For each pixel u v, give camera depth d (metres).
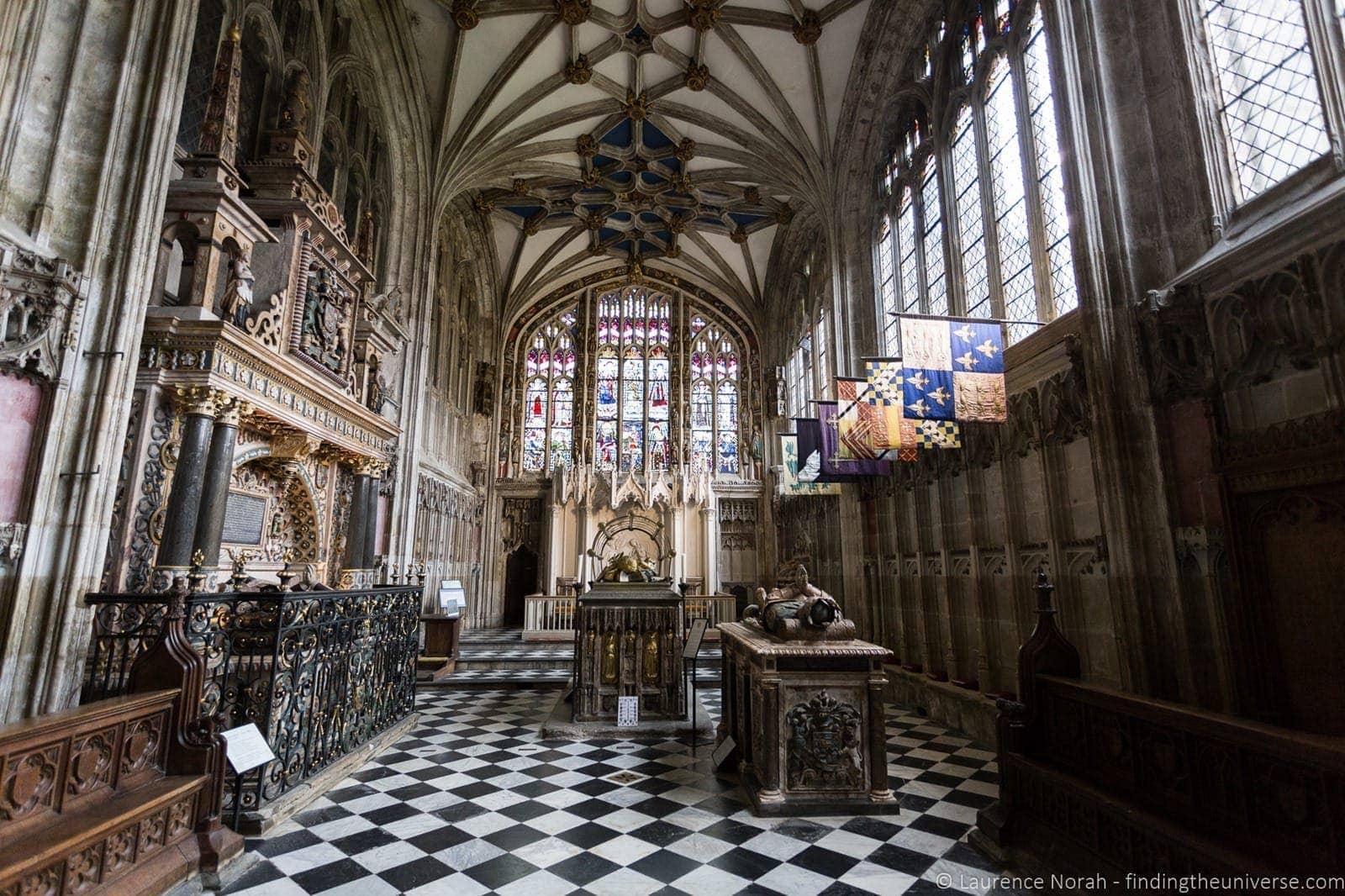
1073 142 6.67
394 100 13.99
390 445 13.36
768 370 23.39
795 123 15.25
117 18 6.16
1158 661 5.56
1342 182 4.50
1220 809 3.23
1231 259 5.14
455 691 11.42
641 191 19.56
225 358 6.58
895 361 8.16
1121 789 3.84
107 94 6.00
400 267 14.39
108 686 5.10
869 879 4.07
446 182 15.58
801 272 20.89
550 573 21.17
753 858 4.37
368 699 7.05
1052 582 7.40
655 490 21.73
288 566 9.48
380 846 4.59
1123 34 6.55
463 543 20.17
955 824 5.00
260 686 5.27
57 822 3.26
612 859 4.36
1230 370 5.19
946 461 10.10
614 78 15.67
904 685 10.98
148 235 6.02
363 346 10.35
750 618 7.12
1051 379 7.42
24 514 5.10
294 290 7.95
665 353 24.62
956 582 9.84
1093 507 6.90
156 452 6.38
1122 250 6.18
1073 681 4.46
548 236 22.48
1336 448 4.24
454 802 5.51
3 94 5.47
